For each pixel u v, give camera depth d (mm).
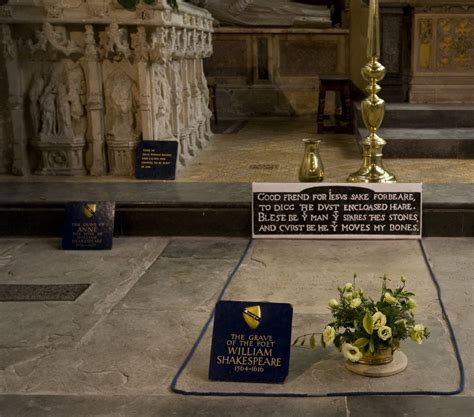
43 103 6461
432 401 2799
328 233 5145
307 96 11688
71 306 3961
